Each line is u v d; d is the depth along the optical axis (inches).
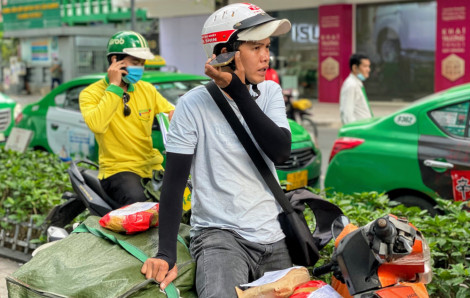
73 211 189.9
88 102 169.6
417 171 232.1
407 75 879.7
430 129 232.8
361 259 95.9
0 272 220.1
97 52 1293.1
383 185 239.6
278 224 114.1
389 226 92.8
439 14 814.5
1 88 1508.4
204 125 110.3
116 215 123.4
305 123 695.1
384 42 892.6
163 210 109.2
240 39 107.2
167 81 307.6
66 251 119.4
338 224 111.6
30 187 246.7
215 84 111.0
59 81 1263.5
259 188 112.3
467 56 799.1
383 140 241.8
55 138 342.0
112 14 1278.3
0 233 249.1
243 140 109.7
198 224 114.1
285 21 109.0
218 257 107.3
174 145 109.9
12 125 416.8
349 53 916.6
